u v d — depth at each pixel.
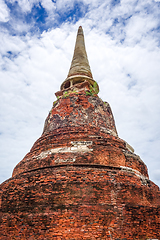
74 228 7.42
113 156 10.48
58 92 17.42
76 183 8.62
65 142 11.22
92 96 15.37
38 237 7.42
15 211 8.40
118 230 7.61
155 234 8.21
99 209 7.91
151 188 10.23
